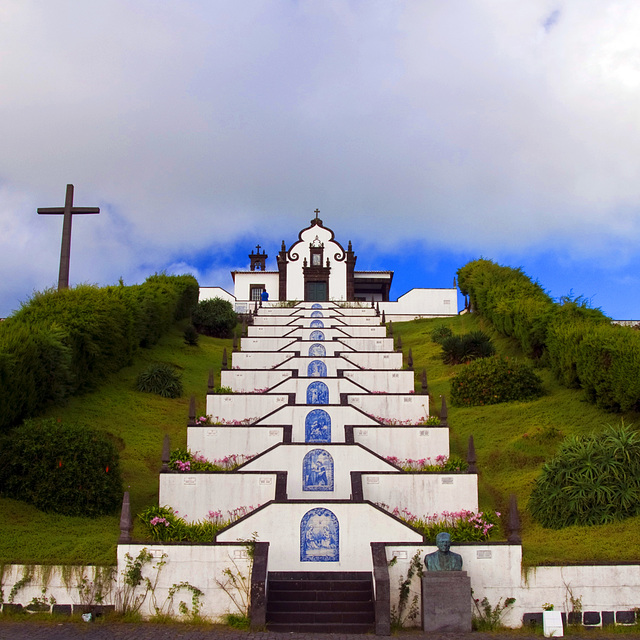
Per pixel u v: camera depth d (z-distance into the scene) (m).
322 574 12.89
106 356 24.92
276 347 30.92
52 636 10.72
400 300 49.31
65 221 25.36
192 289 40.38
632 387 19.55
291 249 52.41
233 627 11.56
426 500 15.30
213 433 17.91
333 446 16.08
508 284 36.28
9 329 19.70
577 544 13.36
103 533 13.70
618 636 11.39
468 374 24.28
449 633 11.47
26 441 14.85
